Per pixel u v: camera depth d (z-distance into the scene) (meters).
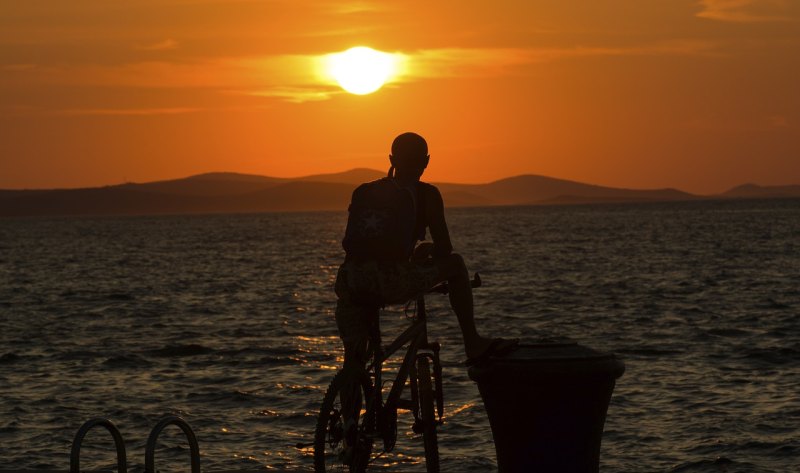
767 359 54.59
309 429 38.28
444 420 38.72
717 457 33.38
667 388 45.69
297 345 65.62
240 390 46.94
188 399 44.81
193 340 69.44
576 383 13.86
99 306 101.38
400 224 13.89
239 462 33.38
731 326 72.88
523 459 14.20
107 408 42.50
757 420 38.47
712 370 50.97
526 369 13.84
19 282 140.88
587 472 14.27
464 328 14.23
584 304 94.56
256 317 87.50
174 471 32.12
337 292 14.13
